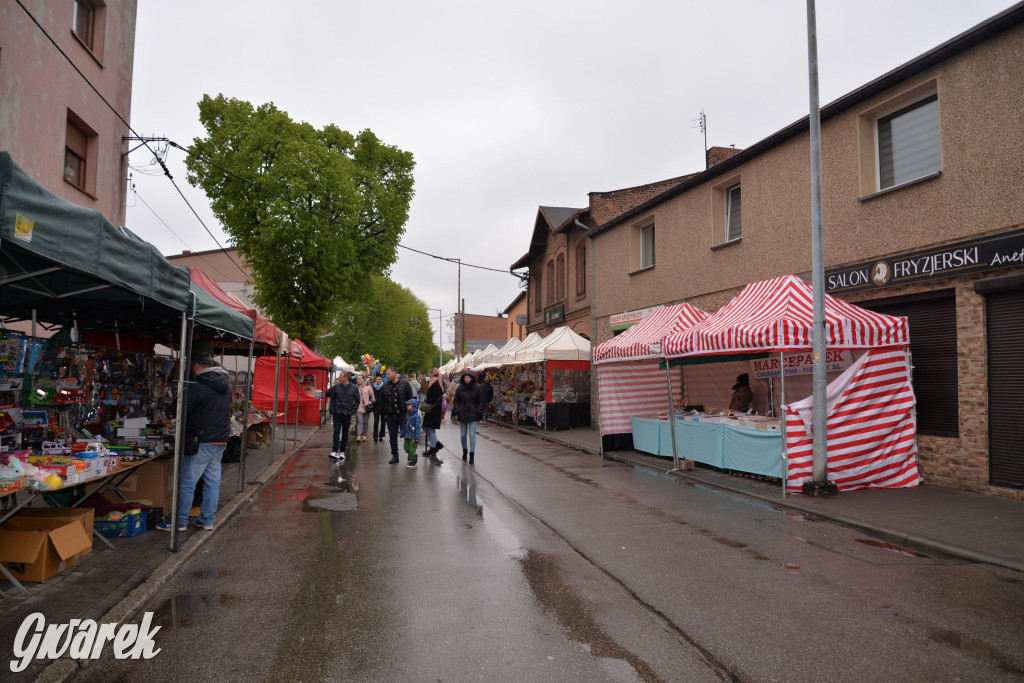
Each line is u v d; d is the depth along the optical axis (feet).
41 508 18.34
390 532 22.40
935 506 26.43
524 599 15.69
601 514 25.67
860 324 30.19
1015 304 28.07
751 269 44.57
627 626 14.02
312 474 36.11
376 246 99.71
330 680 11.43
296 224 82.17
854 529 23.35
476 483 33.12
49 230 11.39
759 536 22.29
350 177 89.25
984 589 16.75
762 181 43.52
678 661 12.32
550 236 90.27
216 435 21.62
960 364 30.17
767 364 43.01
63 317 23.93
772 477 31.78
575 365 67.62
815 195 29.01
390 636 13.37
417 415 40.29
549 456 45.62
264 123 85.35
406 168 107.14
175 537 19.01
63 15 37.52
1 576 16.25
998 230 28.60
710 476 35.04
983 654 12.73
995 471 28.86
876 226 34.78
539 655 12.52
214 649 12.68
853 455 30.37
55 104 36.58
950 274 30.25
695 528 23.39
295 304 89.40
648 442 43.91
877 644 13.17
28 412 19.26
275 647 12.80
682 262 53.01
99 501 21.31
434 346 258.37
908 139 34.17
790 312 31.19
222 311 23.56
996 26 28.25
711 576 17.67
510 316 155.53
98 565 17.57
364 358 90.89
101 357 23.80
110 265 13.94
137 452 20.77
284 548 20.25
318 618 14.35
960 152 30.32
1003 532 22.08
